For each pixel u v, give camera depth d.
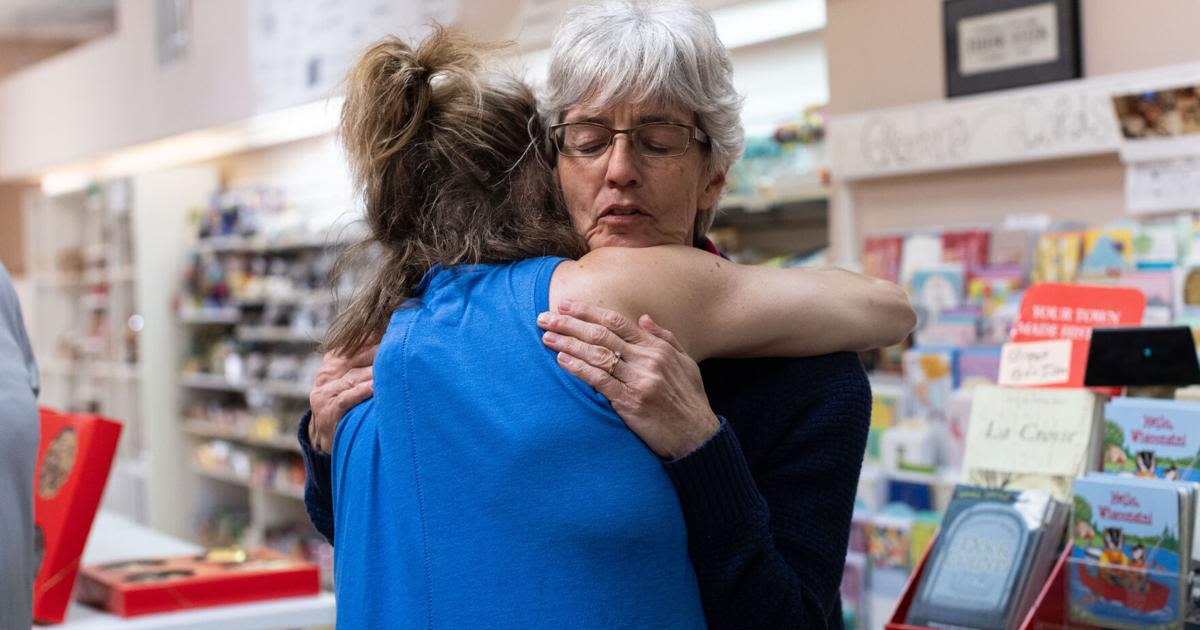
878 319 1.35
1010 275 3.65
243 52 7.05
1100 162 3.72
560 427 1.21
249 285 7.97
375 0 5.79
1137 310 1.89
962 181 4.09
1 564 1.70
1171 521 1.63
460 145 1.42
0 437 1.72
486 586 1.20
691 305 1.28
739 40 5.12
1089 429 1.82
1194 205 3.40
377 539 1.29
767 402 1.34
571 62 1.33
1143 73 3.46
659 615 1.20
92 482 2.30
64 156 9.63
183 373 8.61
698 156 1.37
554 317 1.24
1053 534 1.75
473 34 1.54
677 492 1.23
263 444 8.35
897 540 3.44
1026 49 3.83
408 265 1.42
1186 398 1.94
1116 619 1.66
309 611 2.38
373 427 1.35
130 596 2.27
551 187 1.43
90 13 10.46
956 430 3.43
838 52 4.39
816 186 4.52
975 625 1.71
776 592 1.24
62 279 9.75
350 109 1.48
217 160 9.09
